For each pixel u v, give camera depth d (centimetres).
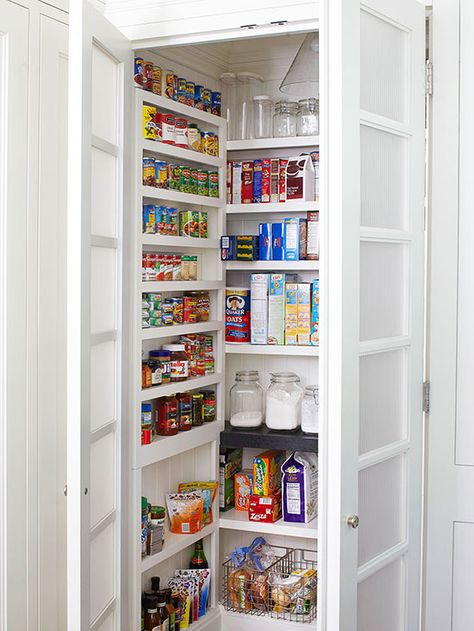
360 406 208
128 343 249
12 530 222
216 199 311
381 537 220
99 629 233
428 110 233
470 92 226
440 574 233
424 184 232
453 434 231
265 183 317
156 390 271
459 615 232
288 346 309
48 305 235
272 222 329
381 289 216
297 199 310
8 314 218
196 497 303
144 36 252
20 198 222
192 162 310
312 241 311
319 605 198
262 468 311
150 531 276
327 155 195
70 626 205
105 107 232
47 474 236
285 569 327
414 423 230
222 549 338
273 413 312
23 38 221
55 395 239
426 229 237
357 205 200
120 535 244
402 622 231
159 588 291
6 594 221
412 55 223
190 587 299
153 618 277
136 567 263
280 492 320
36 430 231
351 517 198
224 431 313
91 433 216
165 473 303
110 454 239
